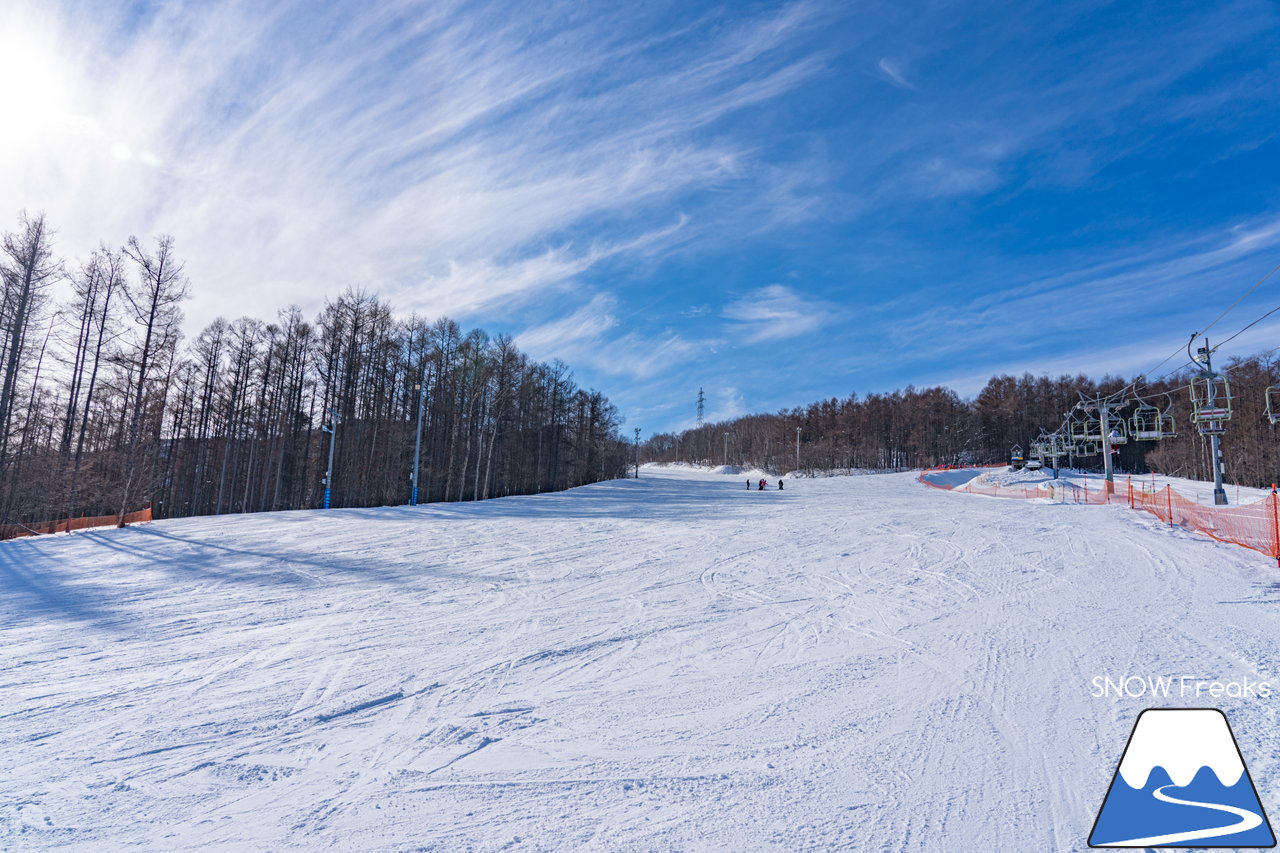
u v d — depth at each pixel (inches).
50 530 987.3
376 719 226.8
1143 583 447.2
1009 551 617.0
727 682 265.1
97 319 1221.1
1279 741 185.0
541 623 371.9
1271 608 363.3
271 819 158.4
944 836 143.9
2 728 220.1
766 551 664.4
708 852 139.8
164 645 325.1
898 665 282.5
